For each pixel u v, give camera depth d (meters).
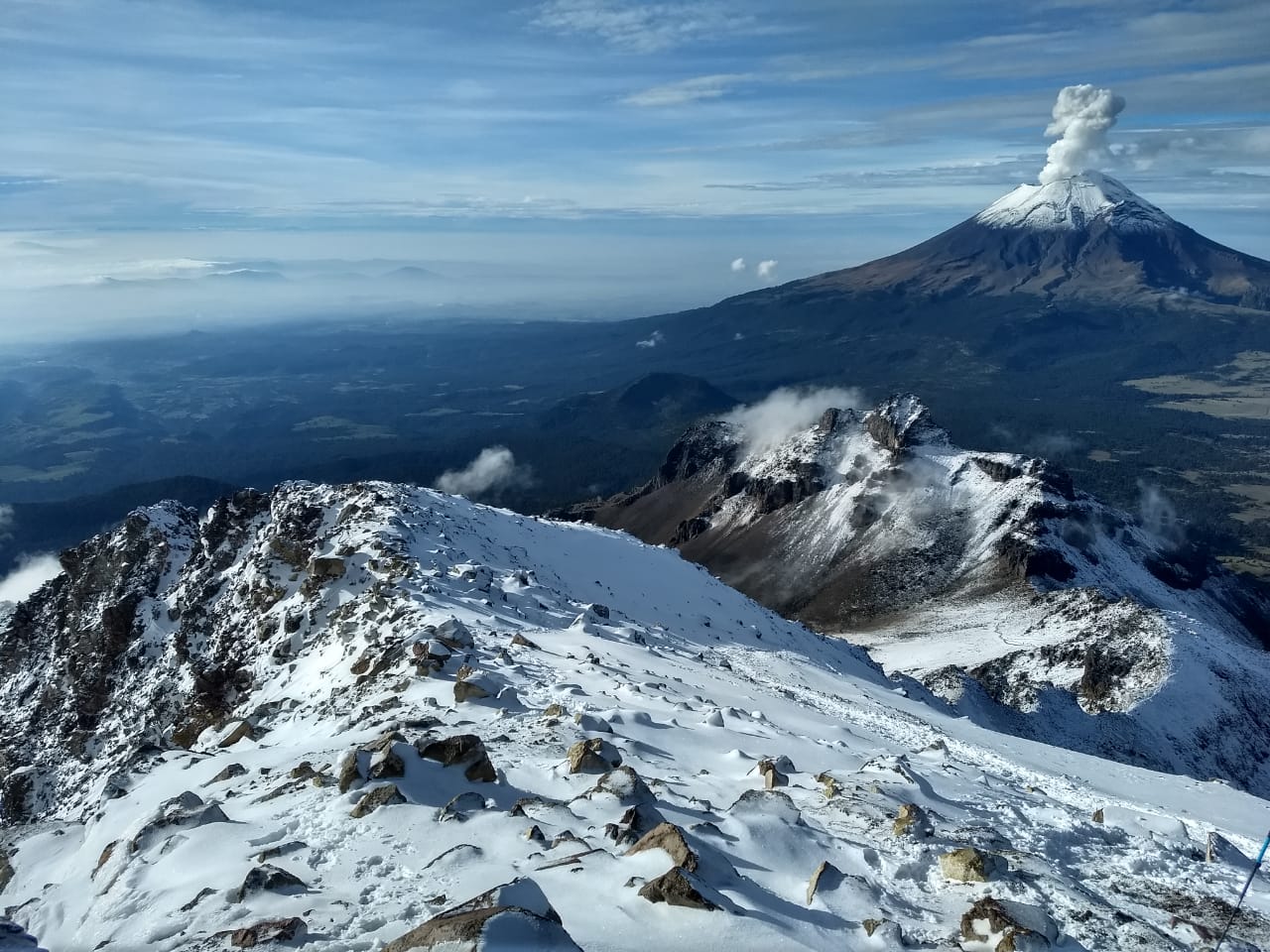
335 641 42.81
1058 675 119.12
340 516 60.66
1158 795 39.41
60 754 60.28
